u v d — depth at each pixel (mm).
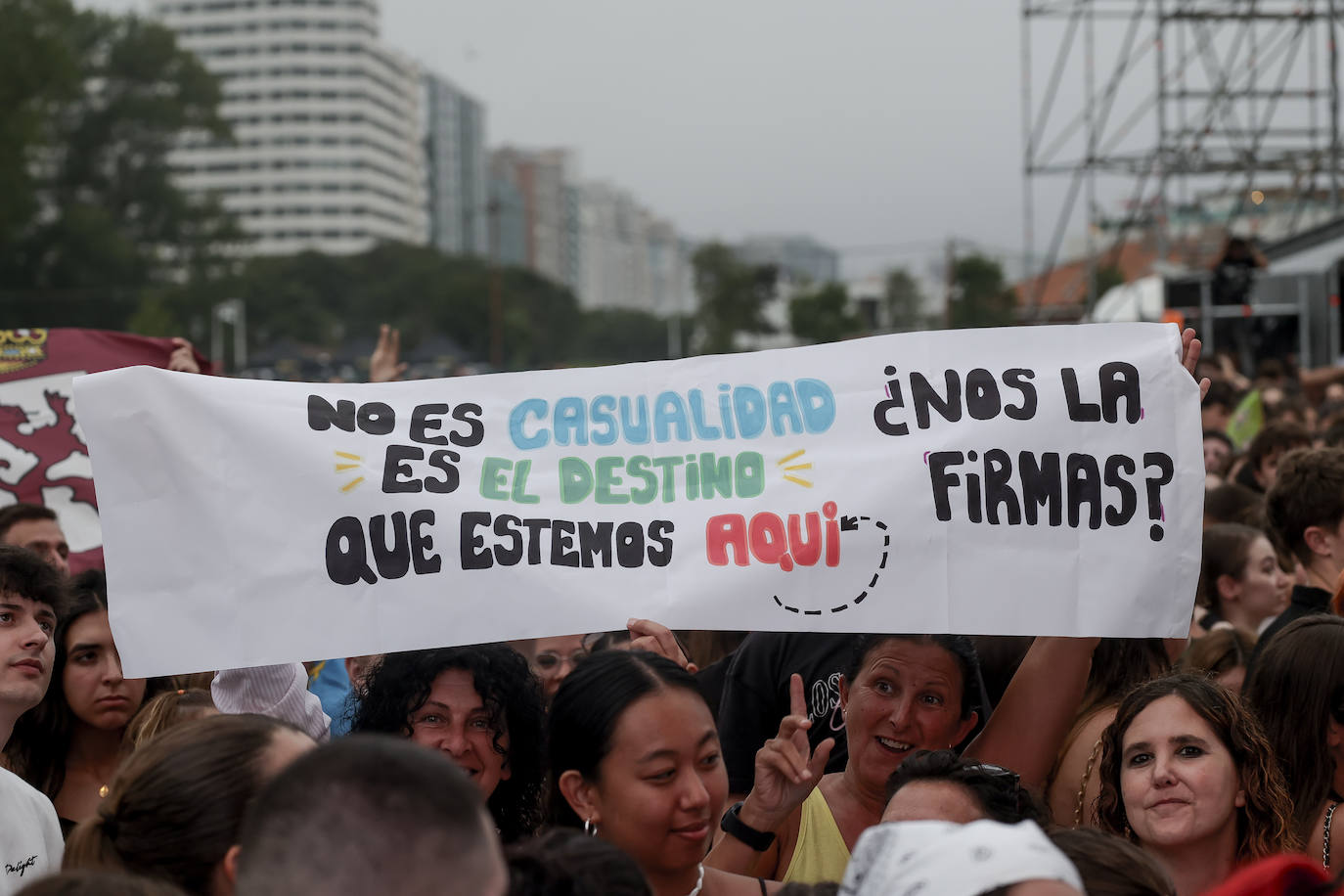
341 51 180000
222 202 74438
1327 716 3402
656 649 3463
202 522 3502
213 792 2529
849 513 3590
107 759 4164
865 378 3689
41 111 48844
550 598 3574
